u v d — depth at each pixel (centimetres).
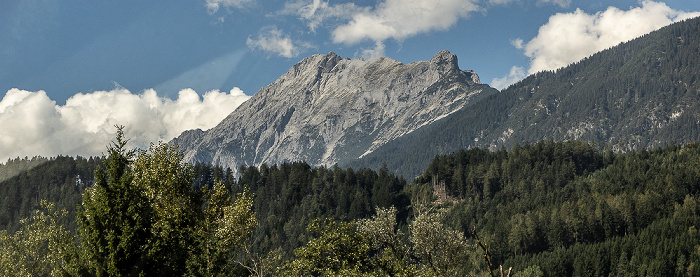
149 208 4800
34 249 5909
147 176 4869
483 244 1678
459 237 5912
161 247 4712
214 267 4944
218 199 5222
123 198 4656
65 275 4853
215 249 4984
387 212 5731
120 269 4553
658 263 17025
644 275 17100
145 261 4591
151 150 5019
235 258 5350
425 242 5775
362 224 5744
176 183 4944
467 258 5938
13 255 5869
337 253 5391
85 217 4728
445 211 6059
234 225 5062
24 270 5694
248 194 5269
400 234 5781
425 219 5869
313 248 5331
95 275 4694
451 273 5794
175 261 4809
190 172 5091
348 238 5412
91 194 4812
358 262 5334
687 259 17400
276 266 5391
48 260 5772
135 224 4631
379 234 5625
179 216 4862
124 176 4800
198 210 5122
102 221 4641
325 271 5172
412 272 5381
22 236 5991
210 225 5125
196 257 4875
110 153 4866
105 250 4650
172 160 4984
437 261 5788
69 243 5541
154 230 4738
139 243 4659
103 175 4762
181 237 4875
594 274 17788
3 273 5806
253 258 5322
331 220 5525
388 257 5556
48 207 6075
